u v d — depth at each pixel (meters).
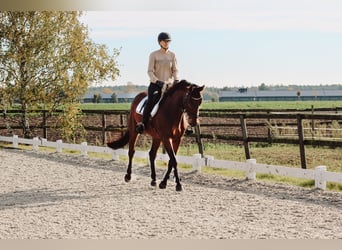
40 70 17.73
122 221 6.39
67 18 17.56
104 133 15.12
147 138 17.03
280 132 16.23
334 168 10.50
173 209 7.05
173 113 8.12
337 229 5.90
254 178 9.31
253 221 6.31
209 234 5.75
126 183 9.22
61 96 17.94
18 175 10.34
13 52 17.36
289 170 8.72
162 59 8.46
